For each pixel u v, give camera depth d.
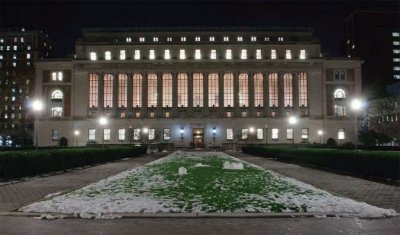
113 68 129.75
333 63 130.25
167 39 133.38
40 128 129.50
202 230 13.92
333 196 20.02
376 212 16.17
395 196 21.41
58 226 14.45
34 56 176.75
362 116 129.75
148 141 128.75
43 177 32.53
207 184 25.00
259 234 13.43
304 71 129.88
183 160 53.97
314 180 29.84
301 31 133.12
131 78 130.12
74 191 22.11
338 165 38.88
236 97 130.25
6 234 13.42
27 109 167.12
